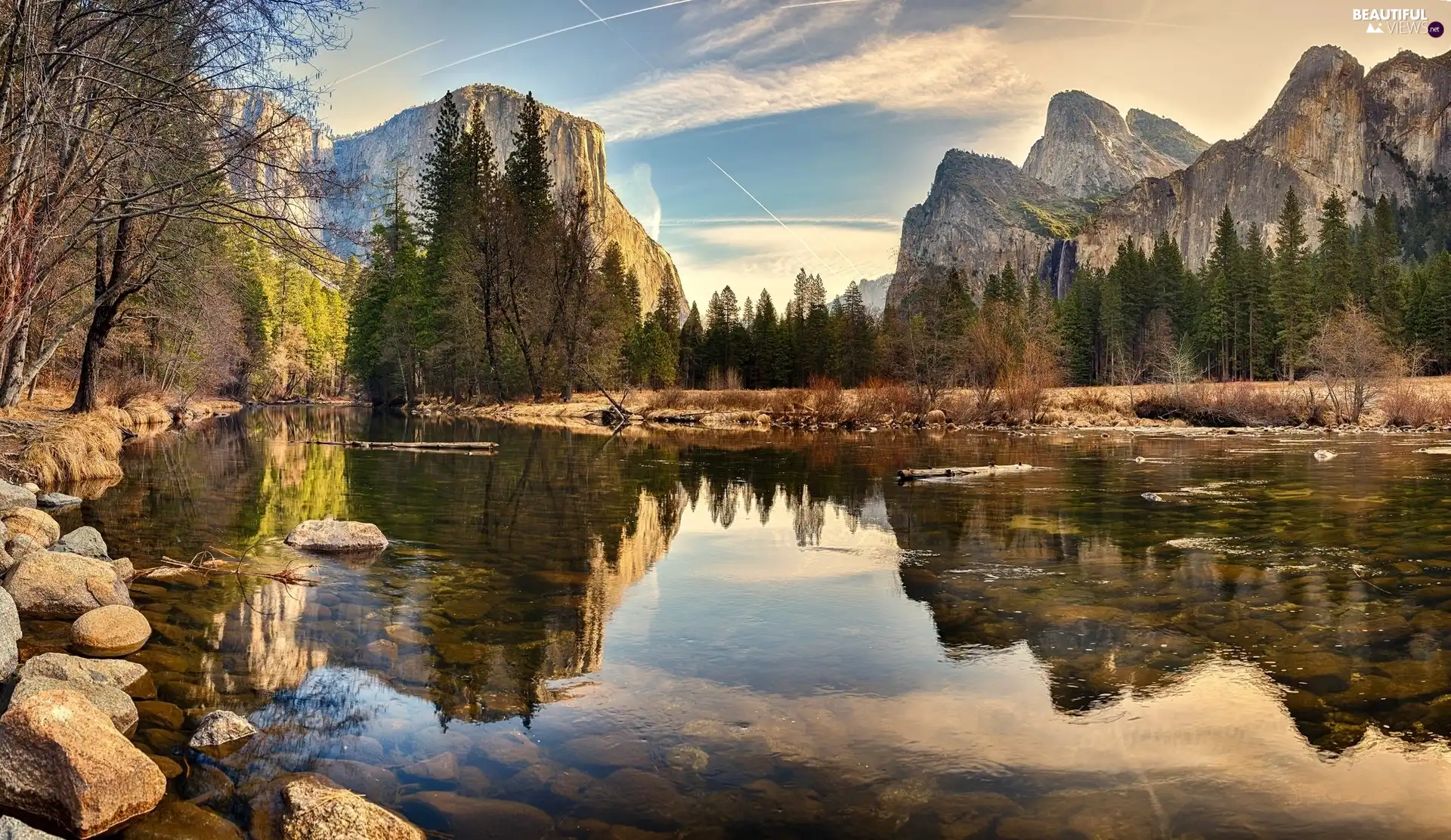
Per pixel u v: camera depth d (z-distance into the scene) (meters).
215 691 5.24
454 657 5.95
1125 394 44.59
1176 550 9.64
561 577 8.50
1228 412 39.03
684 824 3.63
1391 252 95.44
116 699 4.68
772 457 22.95
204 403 54.00
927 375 42.44
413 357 58.06
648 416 43.12
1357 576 8.26
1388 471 17.92
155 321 32.66
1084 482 16.52
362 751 4.39
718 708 5.01
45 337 21.80
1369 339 36.25
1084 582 8.18
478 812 3.73
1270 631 6.49
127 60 10.97
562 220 50.12
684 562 9.30
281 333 79.81
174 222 18.88
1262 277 85.56
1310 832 3.57
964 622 6.86
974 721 4.80
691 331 105.69
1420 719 4.79
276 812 3.76
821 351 89.19
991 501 13.98
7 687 5.07
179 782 4.04
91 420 19.25
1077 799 3.87
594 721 4.81
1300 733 4.62
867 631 6.63
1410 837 3.53
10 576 6.79
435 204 54.72
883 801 3.86
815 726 4.74
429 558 9.37
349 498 14.27
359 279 57.44
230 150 10.23
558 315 49.16
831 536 10.97
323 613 7.04
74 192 10.83
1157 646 6.17
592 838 3.51
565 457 22.61
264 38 10.18
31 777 3.69
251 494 14.57
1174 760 4.29
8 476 14.00
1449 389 39.41
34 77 9.27
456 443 25.19
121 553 9.31
